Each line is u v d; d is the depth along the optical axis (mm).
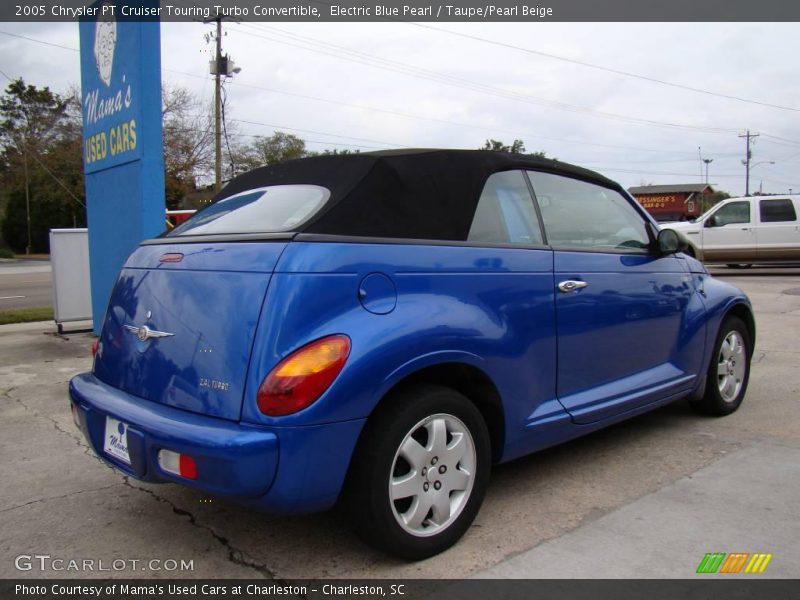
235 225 2975
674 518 3090
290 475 2342
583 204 3783
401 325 2574
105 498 3426
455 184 3072
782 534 2920
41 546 2918
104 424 2840
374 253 2625
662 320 4027
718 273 16469
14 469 3846
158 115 6871
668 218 52969
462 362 2770
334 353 2385
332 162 3117
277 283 2424
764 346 7242
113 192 7430
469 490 2846
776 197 15711
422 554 2691
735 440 4203
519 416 3100
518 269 3123
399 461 2631
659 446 4113
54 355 7250
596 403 3510
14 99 55500
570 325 3359
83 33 7871
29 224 52344
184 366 2570
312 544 2895
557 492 3418
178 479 2451
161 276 2830
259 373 2357
